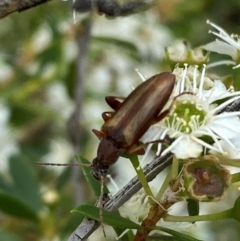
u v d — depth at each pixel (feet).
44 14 0.71
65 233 0.54
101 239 0.63
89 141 0.68
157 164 0.39
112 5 0.43
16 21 0.77
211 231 0.69
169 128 0.39
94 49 0.71
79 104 0.60
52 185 0.65
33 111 0.69
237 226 0.69
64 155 0.71
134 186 0.39
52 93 0.75
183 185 0.37
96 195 0.41
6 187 0.54
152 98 0.38
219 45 0.42
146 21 0.77
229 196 0.61
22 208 0.51
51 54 0.68
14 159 0.54
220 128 0.39
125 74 0.76
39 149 0.72
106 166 0.39
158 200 0.38
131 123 0.38
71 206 0.57
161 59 0.77
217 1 0.87
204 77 0.40
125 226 0.38
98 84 0.75
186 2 0.83
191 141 0.38
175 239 0.39
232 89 0.40
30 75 0.70
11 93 0.67
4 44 0.78
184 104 0.39
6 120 0.73
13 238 0.55
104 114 0.40
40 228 0.53
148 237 0.39
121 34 0.73
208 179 0.37
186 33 0.83
